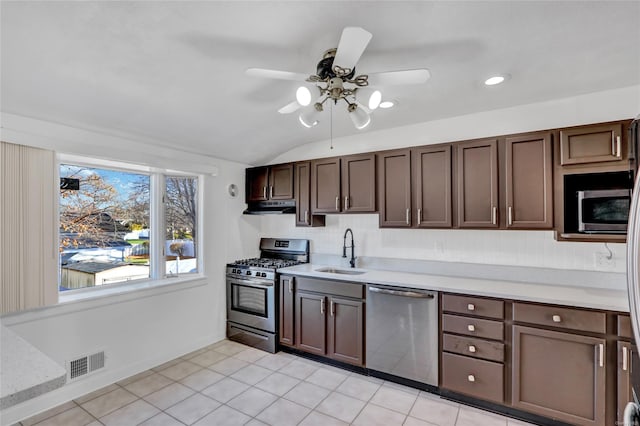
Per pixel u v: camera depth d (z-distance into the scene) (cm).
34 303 229
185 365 310
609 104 235
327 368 303
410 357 263
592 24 156
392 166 301
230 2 139
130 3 138
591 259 244
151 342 308
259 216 430
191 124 281
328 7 143
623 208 205
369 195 314
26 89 199
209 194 368
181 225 356
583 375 202
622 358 191
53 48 167
